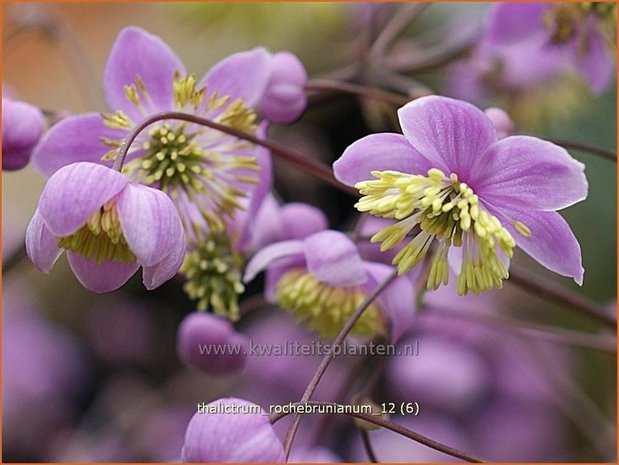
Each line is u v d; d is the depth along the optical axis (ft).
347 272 0.33
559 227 0.30
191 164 0.34
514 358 0.54
